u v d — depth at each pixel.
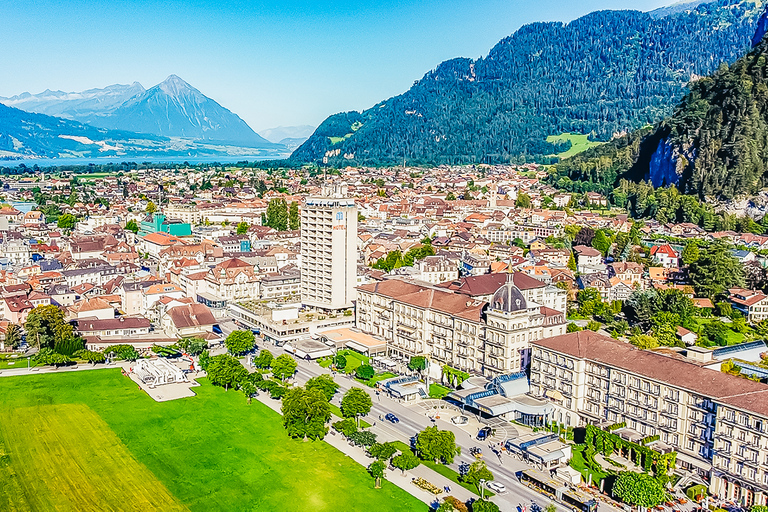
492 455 194.00
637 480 162.12
